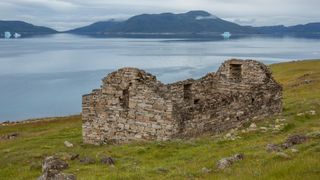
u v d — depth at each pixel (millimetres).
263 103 48312
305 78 95500
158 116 39031
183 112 39000
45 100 152750
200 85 47219
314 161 20812
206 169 23594
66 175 22625
